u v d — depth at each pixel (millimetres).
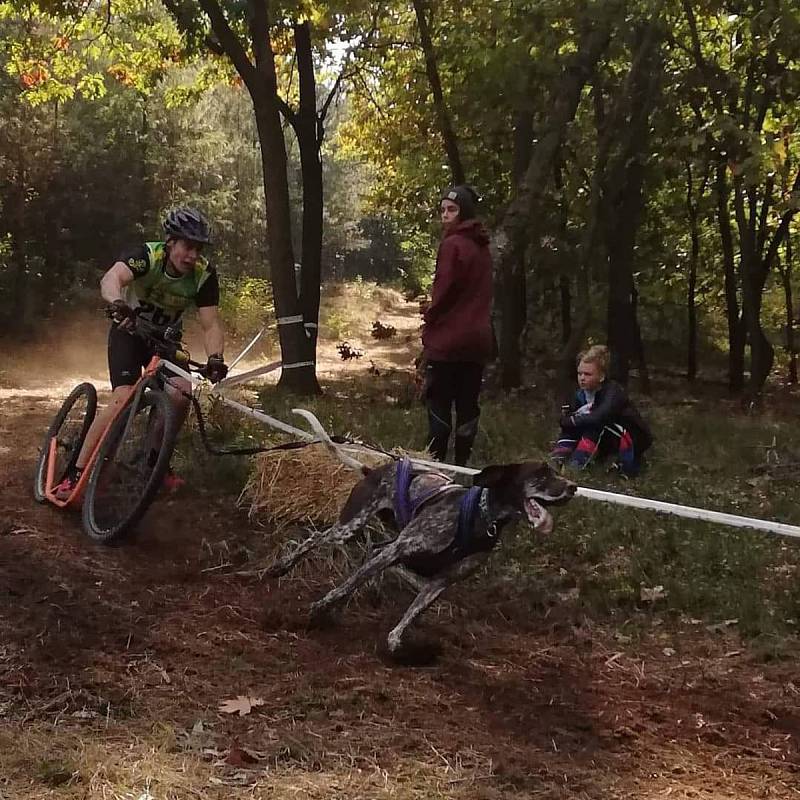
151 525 5969
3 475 6926
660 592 5652
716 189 17781
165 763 3365
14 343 18844
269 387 13102
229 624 4758
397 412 10594
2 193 20328
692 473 8711
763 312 24797
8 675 3961
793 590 5688
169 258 5820
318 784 3326
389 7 15430
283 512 6039
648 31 12812
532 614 5359
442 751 3689
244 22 13531
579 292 13539
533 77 13117
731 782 3682
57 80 16469
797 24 11812
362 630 4898
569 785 3527
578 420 8391
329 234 46781
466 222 6773
